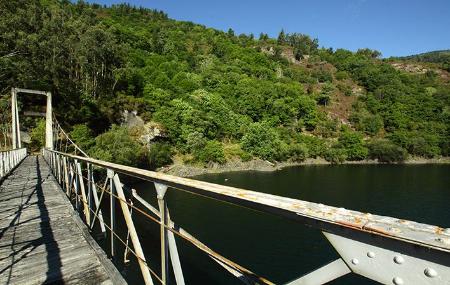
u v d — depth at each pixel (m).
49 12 39.06
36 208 6.29
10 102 34.81
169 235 2.16
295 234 17.19
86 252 3.83
